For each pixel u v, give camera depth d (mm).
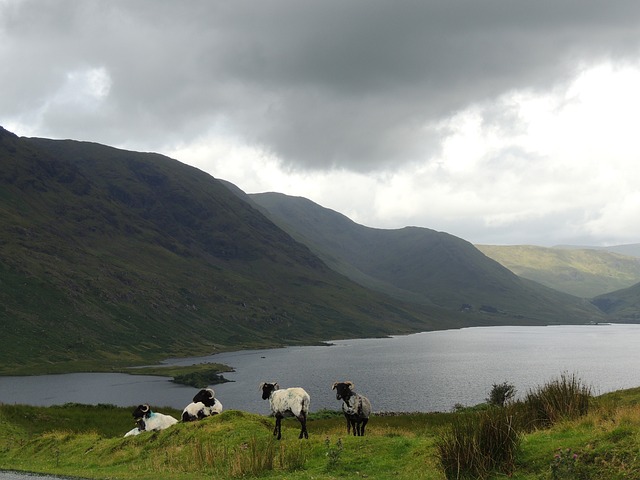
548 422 18234
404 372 135625
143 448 23250
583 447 13930
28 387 123938
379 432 24922
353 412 21781
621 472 12570
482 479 14062
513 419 15664
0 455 27531
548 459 14086
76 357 181875
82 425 39094
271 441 20312
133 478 17688
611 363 150250
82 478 17734
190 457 20438
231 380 131375
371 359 178625
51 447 27141
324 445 19484
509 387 48312
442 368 143250
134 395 108562
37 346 183125
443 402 89000
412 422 37250
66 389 119812
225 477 17375
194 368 159250
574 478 12992
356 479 15750
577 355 178625
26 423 37062
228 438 21906
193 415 26594
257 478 16969
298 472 17219
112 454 23734
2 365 158125
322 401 94250
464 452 14688
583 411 18297
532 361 158875
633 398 33750
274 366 163375
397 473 15891
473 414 16953
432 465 15523
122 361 185750
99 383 131250
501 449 14742
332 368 151750
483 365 148875
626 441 13430
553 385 19719
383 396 96125
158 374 149625
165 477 17734
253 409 84938
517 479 13766
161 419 26328
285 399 21234
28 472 19344
